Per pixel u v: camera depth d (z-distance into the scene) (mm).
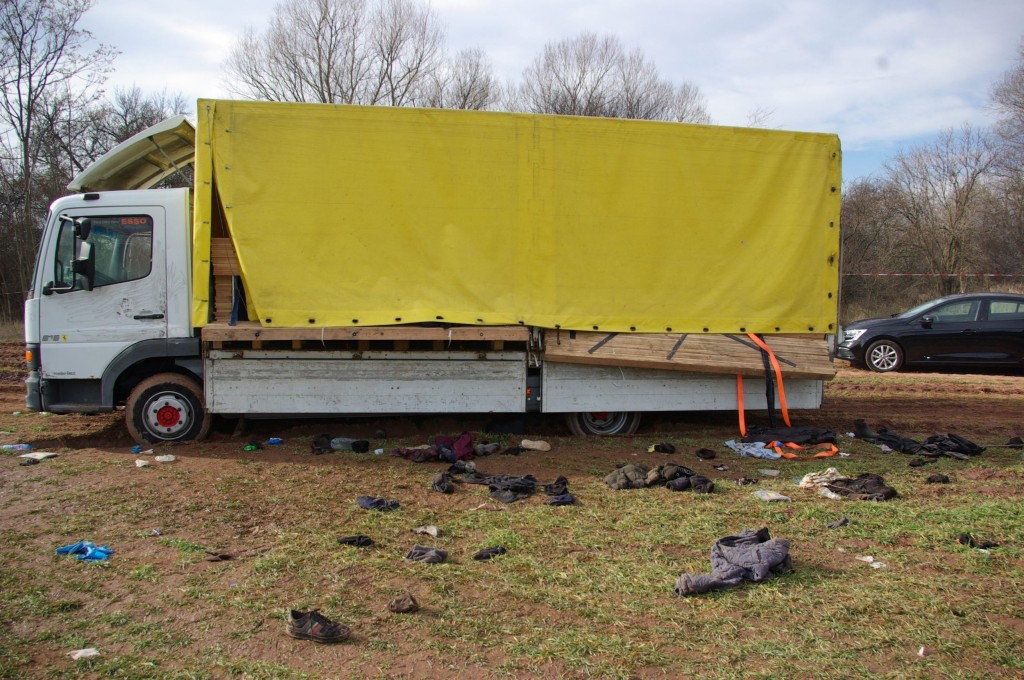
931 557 4797
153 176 8867
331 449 7539
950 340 14008
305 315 7258
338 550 4840
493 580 4418
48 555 4719
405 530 5258
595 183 7680
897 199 30344
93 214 7500
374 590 4250
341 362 7555
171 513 5523
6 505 5652
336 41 30578
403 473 6676
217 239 7270
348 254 7332
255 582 4324
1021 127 28406
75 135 23969
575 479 6605
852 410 10422
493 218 7523
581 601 4164
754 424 9211
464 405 7750
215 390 7445
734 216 7957
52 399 7523
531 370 7965
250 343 7438
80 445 7855
